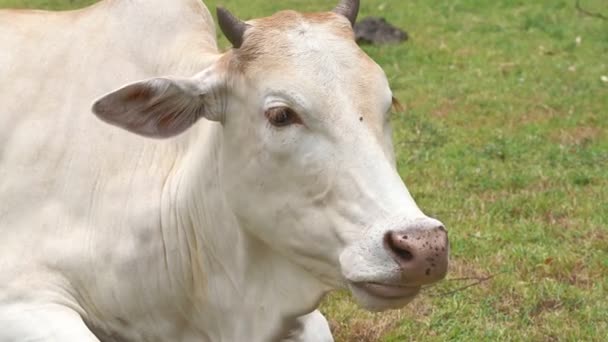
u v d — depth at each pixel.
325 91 5.15
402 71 16.22
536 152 11.86
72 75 6.23
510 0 21.88
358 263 4.95
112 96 5.32
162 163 6.10
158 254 5.96
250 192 5.45
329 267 5.26
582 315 7.79
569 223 9.67
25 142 6.06
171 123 5.52
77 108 6.14
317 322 6.46
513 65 16.55
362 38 18.00
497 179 10.83
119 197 6.00
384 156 5.12
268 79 5.25
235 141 5.47
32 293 5.80
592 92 14.81
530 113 13.70
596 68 16.31
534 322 7.74
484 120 13.33
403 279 4.84
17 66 6.26
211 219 5.80
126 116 5.41
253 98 5.32
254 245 5.67
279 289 5.64
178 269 5.96
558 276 8.53
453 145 12.13
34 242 5.92
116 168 6.06
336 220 5.10
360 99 5.17
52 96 6.18
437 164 11.36
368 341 7.58
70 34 6.38
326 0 22.44
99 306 5.97
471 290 8.23
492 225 9.59
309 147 5.16
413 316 7.85
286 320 5.69
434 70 16.28
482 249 9.01
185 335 6.12
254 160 5.37
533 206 10.05
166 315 6.04
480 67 16.45
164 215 5.95
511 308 7.96
